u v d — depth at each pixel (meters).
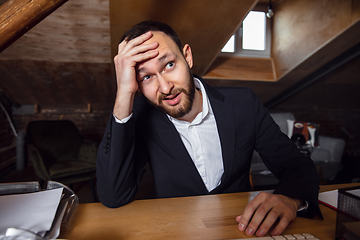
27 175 3.20
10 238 0.40
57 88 3.40
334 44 2.62
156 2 1.89
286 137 0.96
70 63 2.80
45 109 3.84
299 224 0.55
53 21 2.12
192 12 2.03
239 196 0.71
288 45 3.15
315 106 4.46
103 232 0.51
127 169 0.69
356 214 0.43
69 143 2.83
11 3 0.58
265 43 3.52
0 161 3.24
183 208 0.63
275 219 0.52
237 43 3.43
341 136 4.57
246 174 0.99
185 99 0.73
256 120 0.94
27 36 2.30
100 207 0.65
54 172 2.20
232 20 2.15
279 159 0.91
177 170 0.90
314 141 2.91
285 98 3.90
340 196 0.45
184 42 2.41
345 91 3.99
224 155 0.88
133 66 0.67
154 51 0.66
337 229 0.46
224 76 3.36
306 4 2.79
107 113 4.04
